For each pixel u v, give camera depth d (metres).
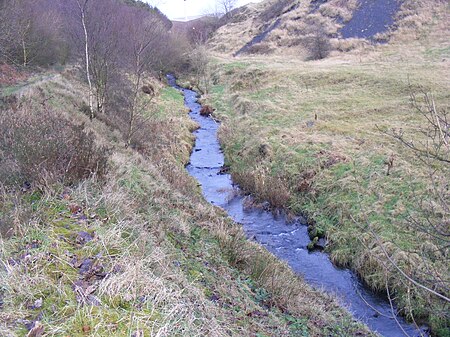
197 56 43.34
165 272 5.24
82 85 22.19
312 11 48.50
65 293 4.00
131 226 6.04
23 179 6.18
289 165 17.47
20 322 3.58
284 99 26.30
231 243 8.98
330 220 13.89
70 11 21.59
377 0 42.44
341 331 7.26
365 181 14.48
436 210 10.98
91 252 4.83
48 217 5.45
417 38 34.47
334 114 21.89
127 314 3.91
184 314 4.23
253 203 15.82
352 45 37.53
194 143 23.50
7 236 4.81
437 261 9.13
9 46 20.95
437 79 23.31
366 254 11.35
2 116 8.05
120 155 11.95
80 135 8.05
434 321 8.72
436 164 13.50
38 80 19.47
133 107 16.14
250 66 37.47
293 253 12.74
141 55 17.61
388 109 20.91
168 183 12.60
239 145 21.84
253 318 5.93
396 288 10.00
